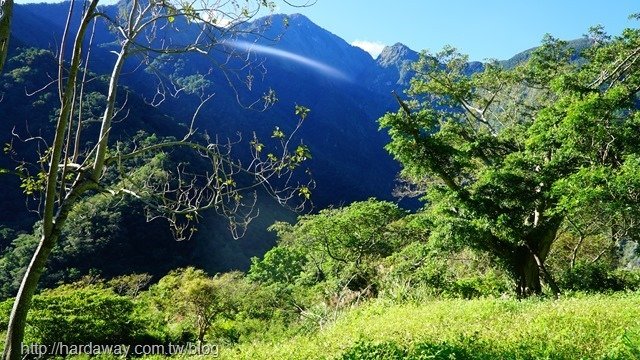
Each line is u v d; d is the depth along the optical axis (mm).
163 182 8156
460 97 28609
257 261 47531
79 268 48438
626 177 14625
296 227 45812
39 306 28828
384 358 7383
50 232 6211
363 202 33531
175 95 8414
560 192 16844
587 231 25984
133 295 46844
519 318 10203
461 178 23922
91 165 6668
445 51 28797
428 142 21141
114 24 6922
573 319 9023
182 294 33500
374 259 30844
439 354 6977
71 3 6086
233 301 33875
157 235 55562
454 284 21094
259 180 7957
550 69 27438
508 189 19281
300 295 30500
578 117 16516
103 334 29156
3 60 5203
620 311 9508
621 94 16953
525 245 19906
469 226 19094
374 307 17047
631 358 5898
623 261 32656
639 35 23109
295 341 11812
